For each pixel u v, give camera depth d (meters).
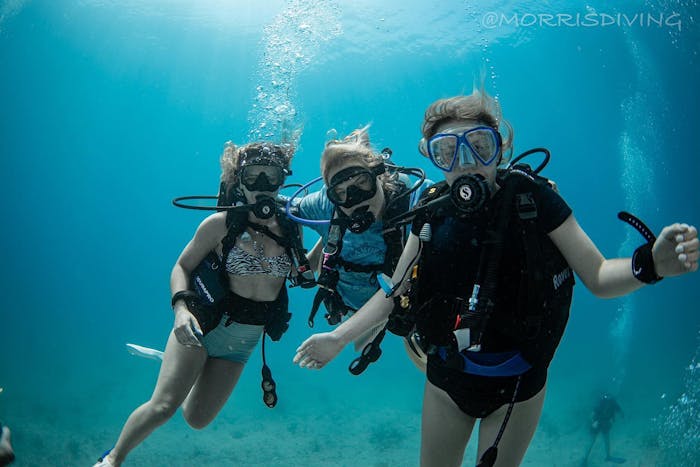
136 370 26.55
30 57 31.97
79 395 21.30
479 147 2.26
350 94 34.66
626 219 1.96
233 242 3.79
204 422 4.15
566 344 30.97
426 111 2.52
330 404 20.69
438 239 2.38
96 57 31.95
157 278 64.69
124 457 3.67
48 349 36.06
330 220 3.76
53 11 26.81
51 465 12.89
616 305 38.44
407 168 3.83
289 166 3.94
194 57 31.56
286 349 36.62
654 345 32.59
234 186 3.87
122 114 40.50
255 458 13.56
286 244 3.91
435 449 2.72
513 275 2.25
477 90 2.49
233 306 3.91
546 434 15.29
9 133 41.47
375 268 3.78
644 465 12.56
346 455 13.83
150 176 52.78
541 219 2.24
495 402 2.47
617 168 44.81
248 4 25.09
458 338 2.20
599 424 12.81
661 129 36.62
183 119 41.53
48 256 59.56
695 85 32.22
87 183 51.62
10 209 50.75
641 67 32.03
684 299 37.22
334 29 26.25
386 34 26.69
